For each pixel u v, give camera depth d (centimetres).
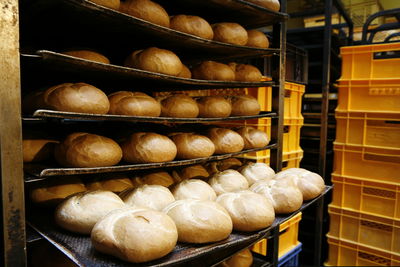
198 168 193
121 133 160
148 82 166
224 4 164
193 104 165
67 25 133
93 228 104
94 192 125
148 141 140
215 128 181
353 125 244
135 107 136
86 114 110
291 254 251
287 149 252
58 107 117
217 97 183
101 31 140
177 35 140
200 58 205
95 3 117
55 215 119
